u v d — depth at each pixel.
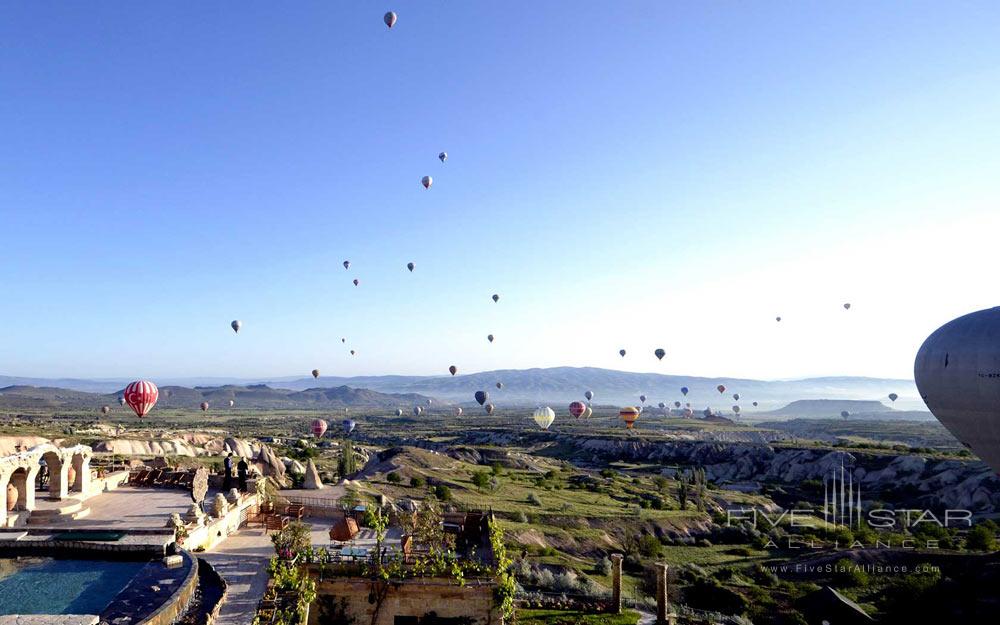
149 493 35.81
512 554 51.47
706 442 160.62
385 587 23.89
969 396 39.34
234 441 117.81
